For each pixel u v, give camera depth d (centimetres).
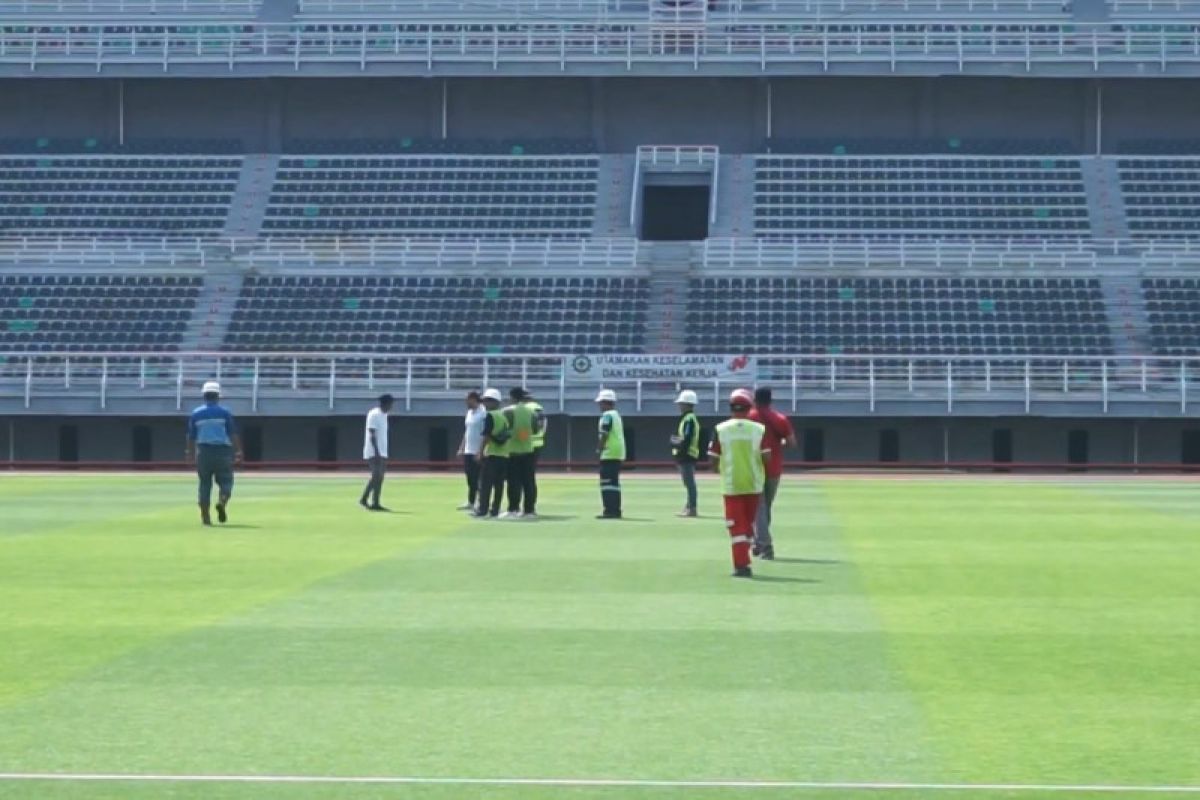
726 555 2973
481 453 3897
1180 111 8462
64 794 1273
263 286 7738
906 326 7419
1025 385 6756
